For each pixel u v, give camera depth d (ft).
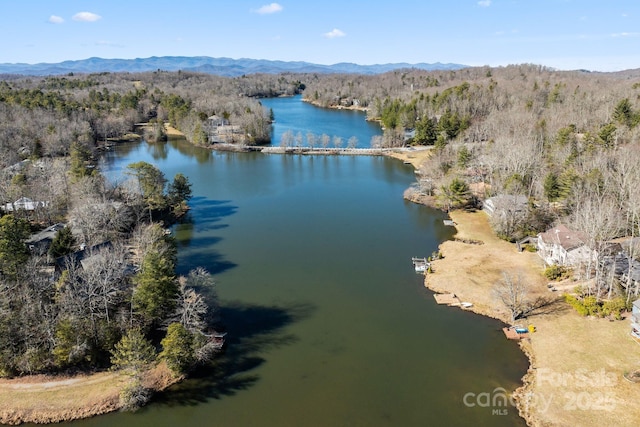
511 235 309.01
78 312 187.21
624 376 171.73
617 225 258.37
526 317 217.15
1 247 215.92
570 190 321.52
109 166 527.81
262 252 302.04
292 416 164.04
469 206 381.81
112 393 169.68
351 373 185.98
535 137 444.55
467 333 211.00
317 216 371.56
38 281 202.90
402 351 199.21
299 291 251.19
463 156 427.33
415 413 164.96
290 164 554.87
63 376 177.37
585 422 154.92
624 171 319.68
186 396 173.17
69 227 281.54
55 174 364.38
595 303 212.43
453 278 258.37
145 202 348.59
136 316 200.34
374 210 385.29
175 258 272.51
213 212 383.04
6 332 175.32
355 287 254.88
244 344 204.54
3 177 360.89
